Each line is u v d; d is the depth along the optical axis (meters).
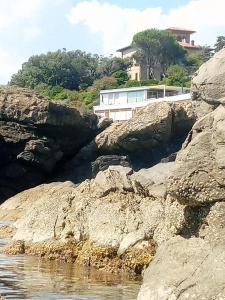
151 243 17.89
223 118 11.90
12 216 43.06
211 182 11.95
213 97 12.75
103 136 66.44
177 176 12.30
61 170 68.81
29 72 137.88
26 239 21.73
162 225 18.00
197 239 11.61
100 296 13.84
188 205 12.43
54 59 139.25
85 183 22.36
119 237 18.75
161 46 140.75
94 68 143.75
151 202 19.20
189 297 10.21
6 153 65.31
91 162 67.38
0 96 65.50
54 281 15.84
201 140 12.16
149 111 64.19
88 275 17.03
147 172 22.08
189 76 124.31
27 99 65.56
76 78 139.62
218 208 11.80
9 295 13.56
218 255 10.76
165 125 63.31
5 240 25.36
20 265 18.58
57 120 65.56
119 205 19.86
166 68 142.38
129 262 17.73
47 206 22.28
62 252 20.03
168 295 10.48
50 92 121.75
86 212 20.88
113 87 127.81
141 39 140.00
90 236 19.78
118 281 16.09
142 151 65.56
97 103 108.25
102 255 18.56
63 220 21.16
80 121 66.88
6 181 65.88
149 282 11.02
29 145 64.94
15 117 64.94
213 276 10.27
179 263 11.09
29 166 65.88
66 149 67.75
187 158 12.25
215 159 11.88
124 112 89.19
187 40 167.00
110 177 21.59
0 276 16.36
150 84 118.50
